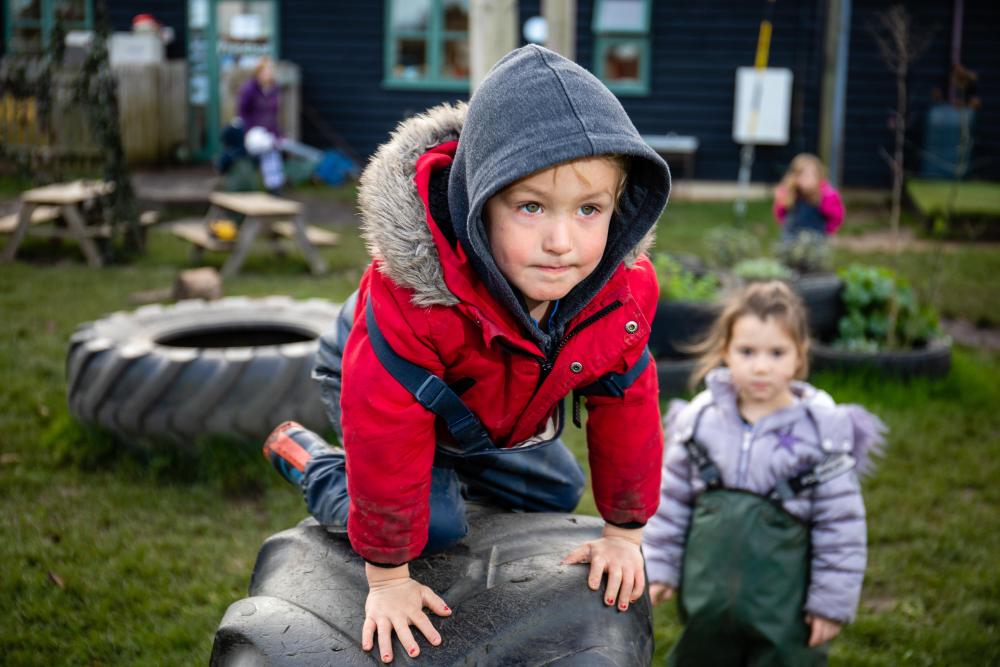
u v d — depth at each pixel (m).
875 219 13.26
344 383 1.69
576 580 1.81
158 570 3.71
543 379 1.77
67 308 7.30
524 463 2.20
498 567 1.85
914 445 5.10
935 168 15.29
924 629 3.48
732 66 15.91
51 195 9.05
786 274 6.62
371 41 16.75
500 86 1.56
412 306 1.63
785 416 2.81
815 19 15.57
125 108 15.78
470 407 1.77
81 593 3.54
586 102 1.54
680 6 15.83
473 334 1.66
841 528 2.71
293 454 2.18
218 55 17.11
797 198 8.92
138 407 4.48
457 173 1.64
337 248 10.29
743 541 2.68
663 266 6.37
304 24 16.73
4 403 5.21
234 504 4.31
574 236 1.56
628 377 1.83
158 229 11.17
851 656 3.32
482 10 6.68
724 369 3.02
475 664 1.64
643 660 1.78
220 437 4.52
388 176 1.64
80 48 15.05
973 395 5.91
